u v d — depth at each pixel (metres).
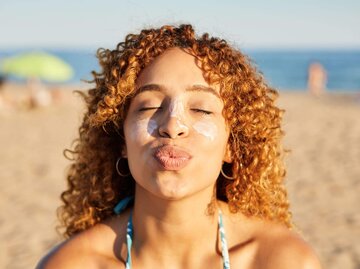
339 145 4.50
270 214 0.80
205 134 0.68
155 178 0.67
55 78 8.47
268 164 0.79
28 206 2.81
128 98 0.71
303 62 32.00
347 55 50.53
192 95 0.69
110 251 0.74
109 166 0.80
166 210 0.69
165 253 0.71
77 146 0.85
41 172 3.63
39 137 5.20
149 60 0.71
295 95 9.99
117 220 0.76
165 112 0.68
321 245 2.13
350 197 2.87
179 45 0.71
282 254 0.71
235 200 0.78
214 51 0.72
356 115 6.53
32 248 2.17
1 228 2.45
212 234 0.72
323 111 6.96
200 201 0.70
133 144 0.69
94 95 0.81
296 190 3.03
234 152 0.77
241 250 0.72
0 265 1.99
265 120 0.78
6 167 3.81
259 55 52.25
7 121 6.36
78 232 0.82
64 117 6.67
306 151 4.23
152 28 0.76
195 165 0.67
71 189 0.87
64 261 0.72
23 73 8.30
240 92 0.75
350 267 1.91
